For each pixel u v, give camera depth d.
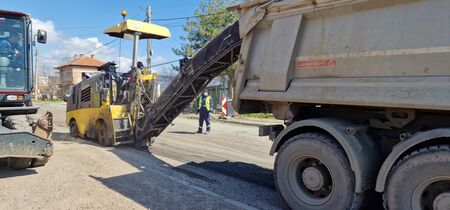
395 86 3.60
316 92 4.21
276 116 4.93
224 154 8.47
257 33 5.02
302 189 4.35
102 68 9.52
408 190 3.42
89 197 4.95
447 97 3.23
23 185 5.48
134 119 8.93
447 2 3.36
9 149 5.43
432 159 3.26
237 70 5.20
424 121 3.95
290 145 4.39
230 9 5.37
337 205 3.92
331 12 4.18
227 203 4.82
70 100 11.02
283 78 4.55
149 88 9.20
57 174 6.14
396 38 3.65
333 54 4.13
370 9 3.88
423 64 3.45
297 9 4.48
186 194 5.18
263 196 5.15
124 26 8.87
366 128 4.22
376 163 4.01
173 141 10.59
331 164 3.98
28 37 6.56
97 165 6.87
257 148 9.50
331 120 4.21
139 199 4.91
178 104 7.93
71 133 10.94
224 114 19.48
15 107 6.41
